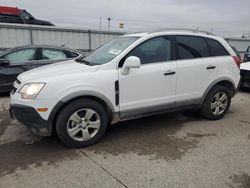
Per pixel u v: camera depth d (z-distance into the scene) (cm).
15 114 370
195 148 383
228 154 364
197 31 486
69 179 300
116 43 458
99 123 390
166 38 442
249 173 314
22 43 1343
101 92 380
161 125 484
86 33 1516
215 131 455
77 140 378
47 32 1399
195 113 557
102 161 343
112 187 285
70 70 382
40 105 349
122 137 425
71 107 363
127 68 393
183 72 448
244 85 823
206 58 480
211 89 494
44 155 360
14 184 290
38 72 390
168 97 443
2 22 1338
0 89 709
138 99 414
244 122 506
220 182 295
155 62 427
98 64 402
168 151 373
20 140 411
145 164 335
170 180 298
